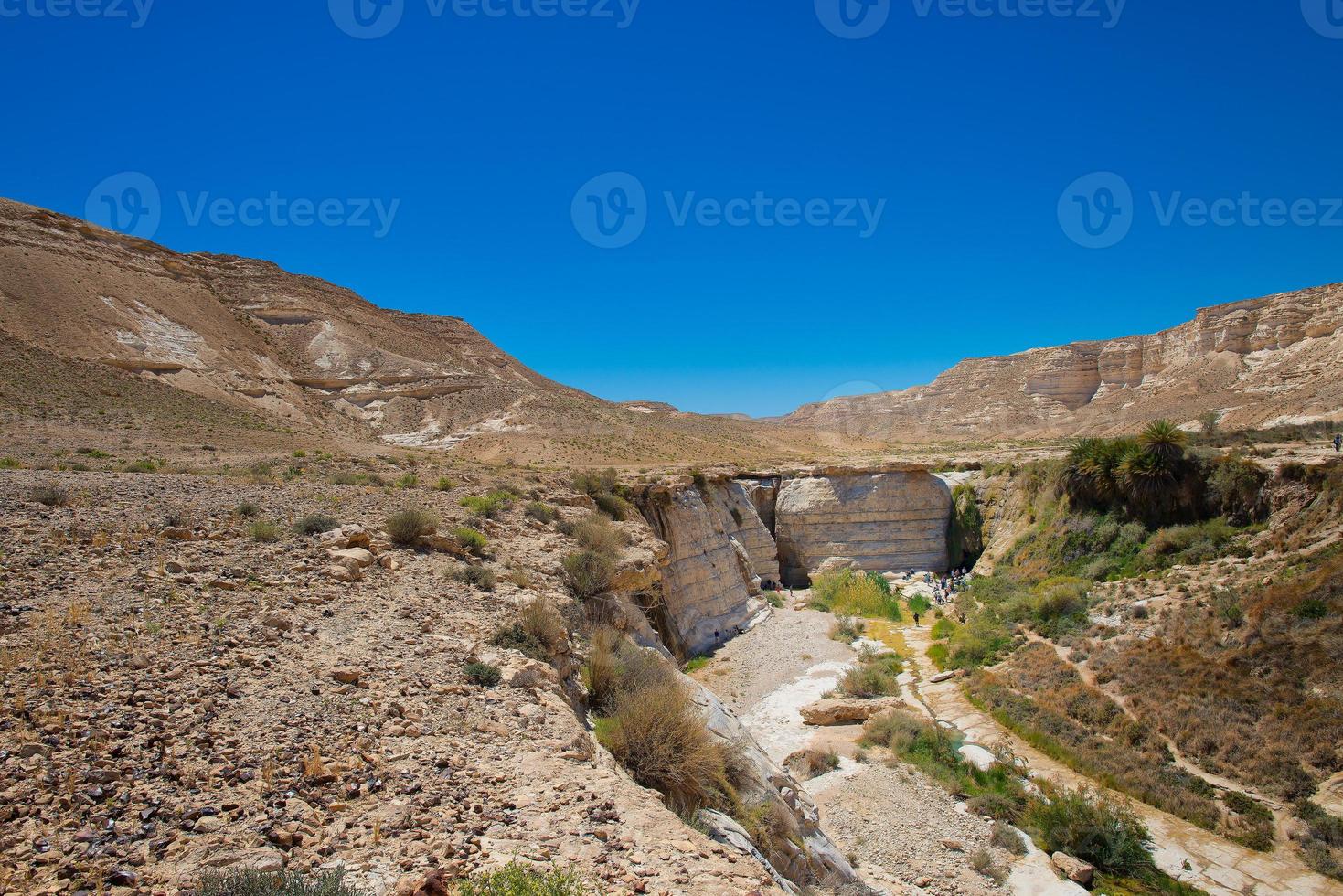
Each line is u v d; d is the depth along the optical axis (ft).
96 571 39.68
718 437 315.99
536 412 279.90
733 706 101.96
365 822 21.58
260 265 352.49
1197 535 122.52
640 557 84.33
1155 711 84.84
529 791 24.98
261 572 44.57
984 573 163.53
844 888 39.73
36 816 19.17
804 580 193.06
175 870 17.99
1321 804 67.26
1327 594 87.61
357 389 292.61
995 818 69.87
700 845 23.43
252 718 26.66
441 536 60.49
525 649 39.88
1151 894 59.21
